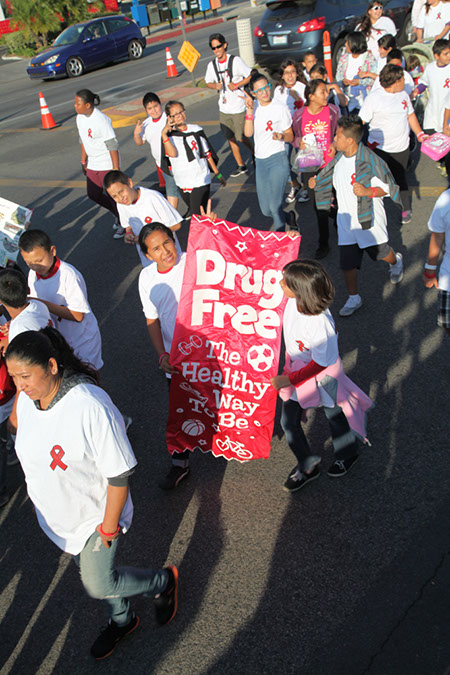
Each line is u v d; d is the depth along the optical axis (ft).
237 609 10.63
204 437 13.16
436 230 13.57
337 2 44.27
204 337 12.64
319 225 21.62
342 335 17.62
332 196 17.80
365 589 10.57
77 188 34.47
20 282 11.78
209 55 64.28
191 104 46.68
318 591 10.68
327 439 14.15
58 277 13.28
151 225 12.27
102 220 29.68
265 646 9.93
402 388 15.12
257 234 12.42
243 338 12.52
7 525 13.52
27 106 57.21
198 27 89.56
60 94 59.57
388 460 13.12
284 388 12.14
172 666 9.89
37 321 11.54
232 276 12.48
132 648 10.32
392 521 11.75
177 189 26.45
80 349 14.03
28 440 8.41
